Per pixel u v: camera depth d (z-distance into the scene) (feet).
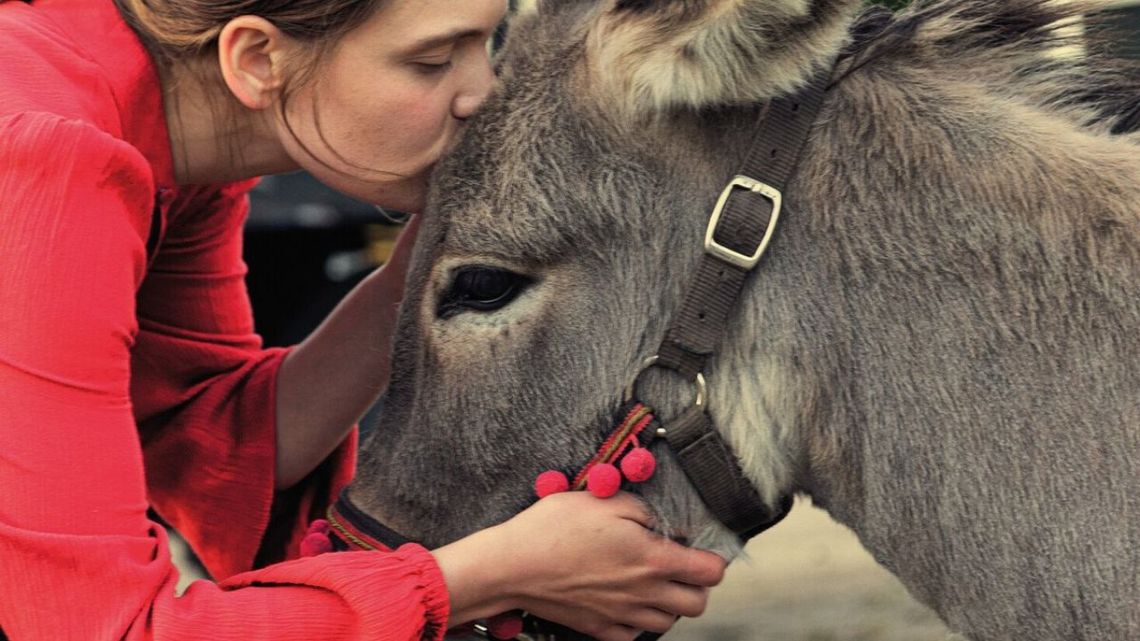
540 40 7.95
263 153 8.30
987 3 7.93
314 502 10.14
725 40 7.20
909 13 7.92
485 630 8.30
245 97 7.69
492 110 7.86
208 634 6.84
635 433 7.75
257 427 9.76
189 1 7.50
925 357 7.38
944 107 7.61
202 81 7.93
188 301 9.84
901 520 7.53
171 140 8.11
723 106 7.59
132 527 6.97
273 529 10.05
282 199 17.67
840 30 7.36
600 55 7.53
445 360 8.00
